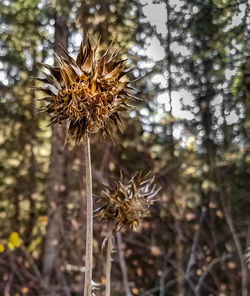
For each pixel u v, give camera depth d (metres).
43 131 7.46
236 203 6.55
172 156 6.47
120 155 6.34
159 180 6.51
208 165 6.59
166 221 6.52
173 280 6.11
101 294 5.64
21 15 6.84
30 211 7.61
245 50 6.13
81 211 6.00
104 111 1.64
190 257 6.06
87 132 1.61
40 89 1.68
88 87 1.62
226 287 6.12
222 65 6.30
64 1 6.00
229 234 6.29
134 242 6.39
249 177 6.48
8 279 6.35
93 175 5.77
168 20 6.26
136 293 5.74
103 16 5.74
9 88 7.17
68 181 6.61
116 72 1.65
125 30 6.04
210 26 6.31
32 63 6.84
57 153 6.31
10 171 7.68
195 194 6.71
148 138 6.57
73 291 6.28
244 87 6.15
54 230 6.37
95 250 5.81
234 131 6.42
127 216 2.08
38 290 6.05
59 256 6.36
